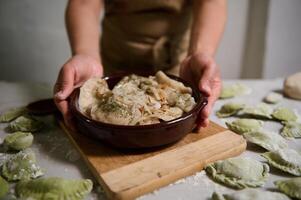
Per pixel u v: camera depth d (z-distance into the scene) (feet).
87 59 1.66
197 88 1.43
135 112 1.22
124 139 1.17
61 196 1.02
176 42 2.22
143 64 2.33
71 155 1.31
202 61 1.60
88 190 1.07
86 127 1.24
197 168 1.19
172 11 2.12
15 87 2.05
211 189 1.10
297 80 1.91
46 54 3.57
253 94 1.95
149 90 1.38
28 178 1.13
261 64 3.77
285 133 1.45
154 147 1.25
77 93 1.39
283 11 3.45
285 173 1.16
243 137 1.38
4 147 1.36
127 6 2.13
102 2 2.24
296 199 1.02
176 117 1.23
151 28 2.18
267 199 0.98
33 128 1.49
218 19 1.97
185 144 1.29
